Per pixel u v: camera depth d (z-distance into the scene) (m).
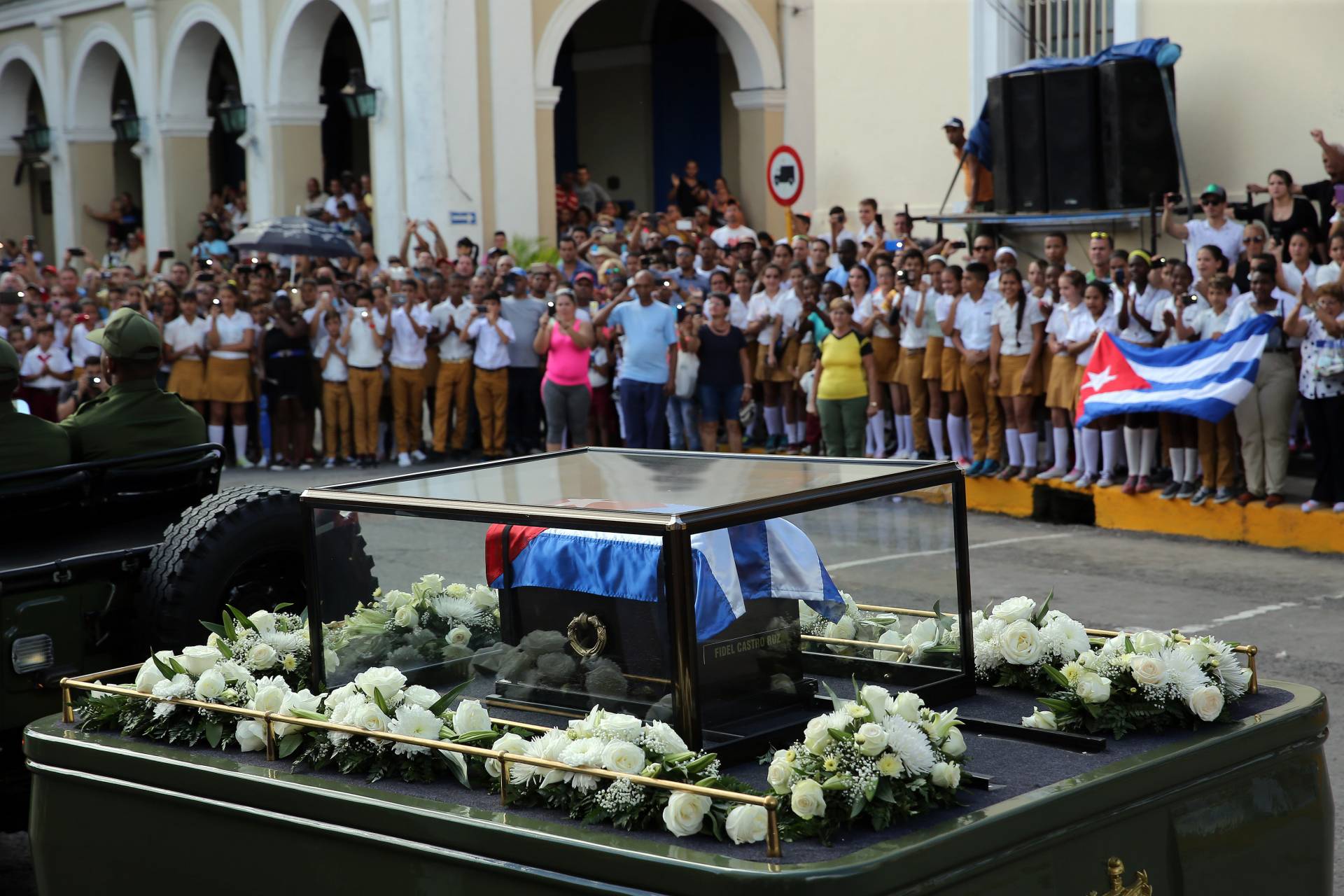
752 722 3.13
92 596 4.77
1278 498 9.81
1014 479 11.31
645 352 12.90
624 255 16.59
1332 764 5.60
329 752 3.08
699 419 13.32
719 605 3.05
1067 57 13.68
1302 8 11.95
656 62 25.31
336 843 2.91
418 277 15.99
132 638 4.84
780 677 3.20
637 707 3.07
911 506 3.42
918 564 3.44
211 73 27.97
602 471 3.71
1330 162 11.19
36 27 27.20
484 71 19.61
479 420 15.18
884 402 12.60
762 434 13.89
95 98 26.67
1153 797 2.87
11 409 5.17
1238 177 12.52
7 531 5.14
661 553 2.98
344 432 14.77
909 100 14.89
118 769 3.27
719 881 2.42
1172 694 3.09
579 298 13.55
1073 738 3.05
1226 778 3.01
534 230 20.11
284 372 14.48
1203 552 9.71
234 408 14.60
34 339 14.90
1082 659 3.26
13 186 28.94
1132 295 10.51
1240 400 9.55
